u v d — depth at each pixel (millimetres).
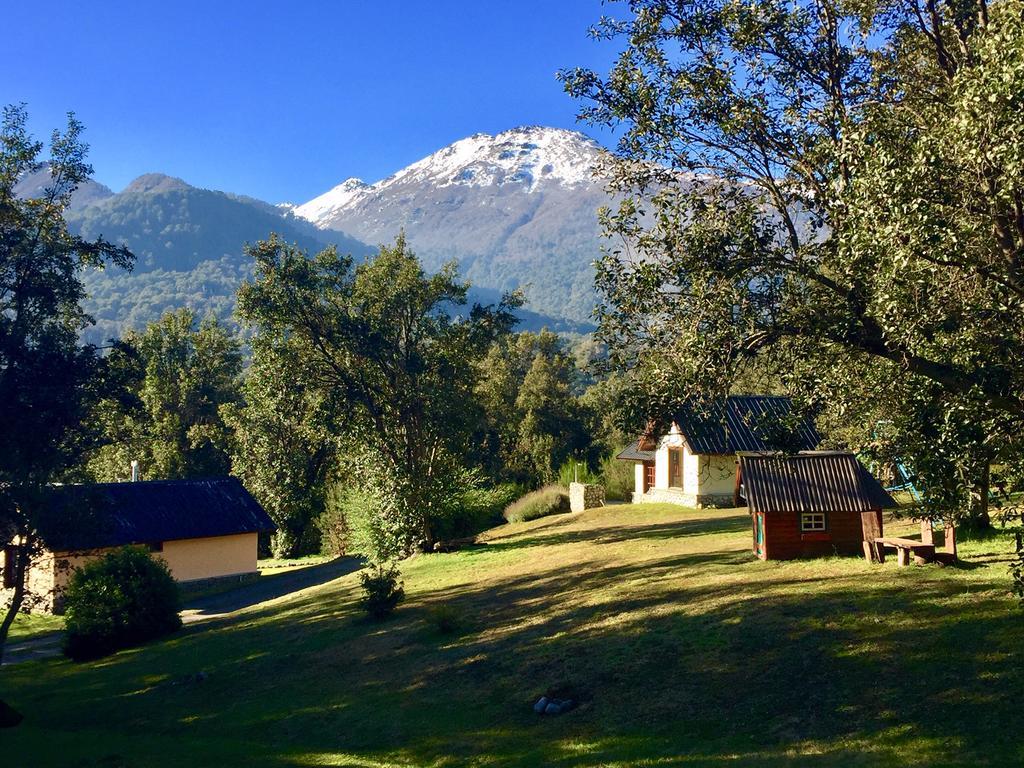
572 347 122250
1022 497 10391
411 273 34344
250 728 15336
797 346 12172
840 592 15242
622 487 48031
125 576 26625
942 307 9797
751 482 19078
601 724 12273
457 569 28156
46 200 20250
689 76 12812
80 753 14109
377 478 34906
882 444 12094
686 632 14945
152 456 63188
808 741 10266
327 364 34406
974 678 10781
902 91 12594
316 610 25578
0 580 36750
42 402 18828
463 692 14945
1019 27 8953
